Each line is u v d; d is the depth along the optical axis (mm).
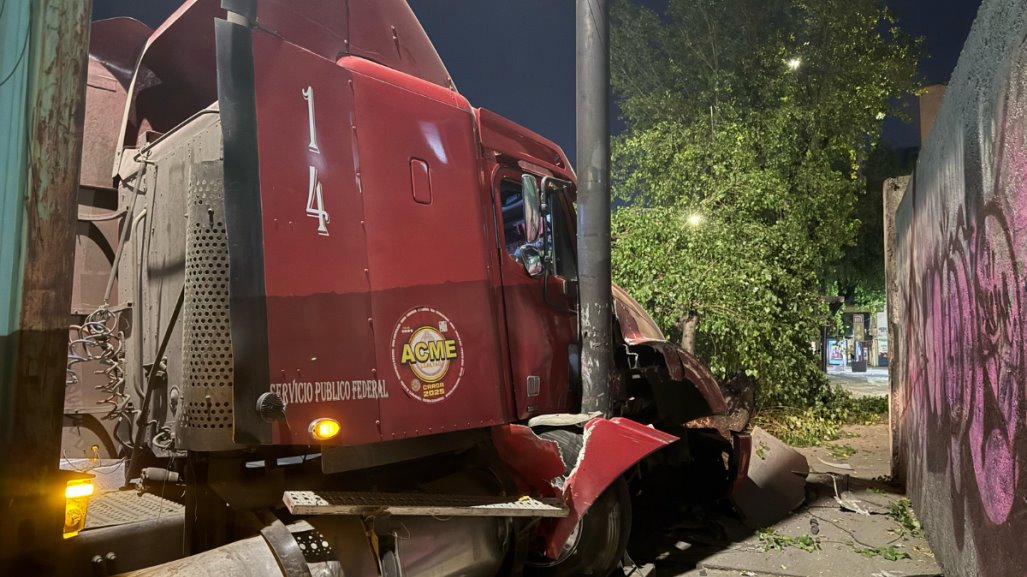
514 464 4285
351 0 4031
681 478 7387
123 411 4121
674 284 10820
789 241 11734
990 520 3553
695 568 5602
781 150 13852
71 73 2639
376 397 3527
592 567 4922
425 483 4176
